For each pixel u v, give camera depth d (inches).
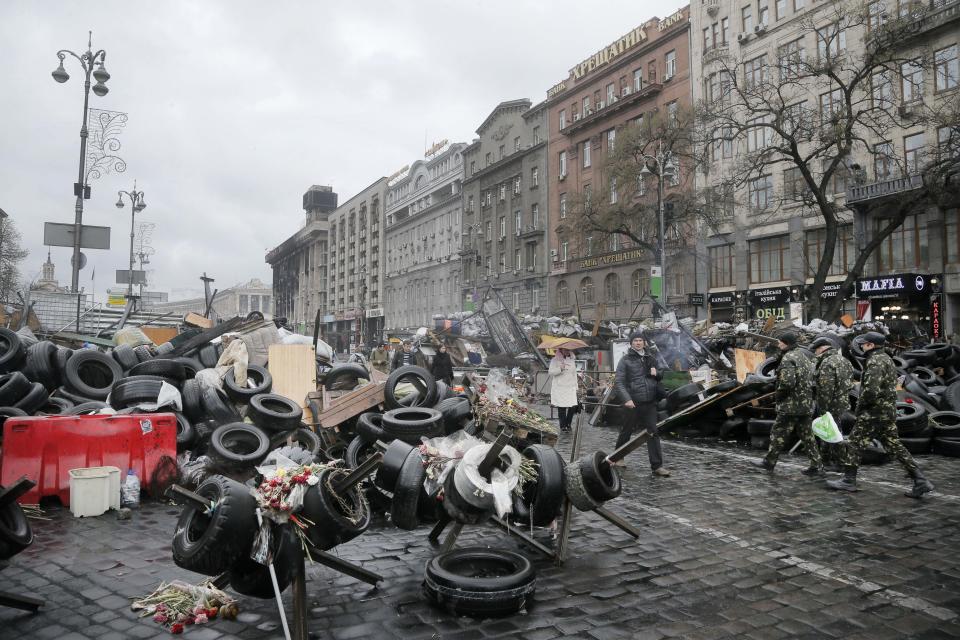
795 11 1421.0
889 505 260.8
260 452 278.4
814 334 702.5
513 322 901.2
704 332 815.7
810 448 326.0
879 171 1259.2
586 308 2026.3
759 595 166.1
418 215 3196.4
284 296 5876.0
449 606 154.0
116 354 434.3
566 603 160.9
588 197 1509.6
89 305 1156.5
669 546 209.2
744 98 1136.2
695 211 1358.3
